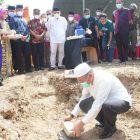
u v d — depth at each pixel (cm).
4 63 700
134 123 510
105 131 459
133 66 738
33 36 774
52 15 824
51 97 624
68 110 583
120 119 527
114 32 835
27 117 536
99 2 1303
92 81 423
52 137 468
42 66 797
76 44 762
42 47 790
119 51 831
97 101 421
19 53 741
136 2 1212
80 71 416
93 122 507
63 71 747
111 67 741
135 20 864
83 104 454
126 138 459
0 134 418
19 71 751
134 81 624
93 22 835
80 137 464
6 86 624
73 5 1284
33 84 666
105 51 859
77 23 822
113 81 441
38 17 782
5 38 692
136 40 873
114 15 825
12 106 523
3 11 675
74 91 621
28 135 468
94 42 834
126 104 438
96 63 841
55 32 779
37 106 577
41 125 511
